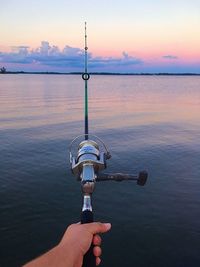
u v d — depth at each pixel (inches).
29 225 470.6
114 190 580.1
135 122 1408.7
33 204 530.6
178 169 714.8
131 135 1097.4
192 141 1000.2
